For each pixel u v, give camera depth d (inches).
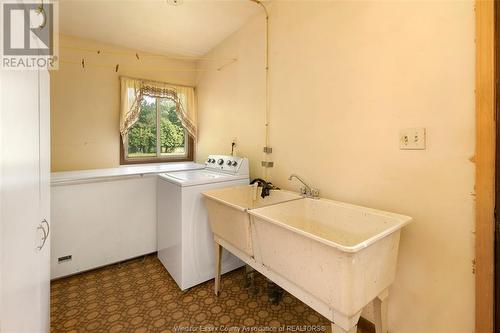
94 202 92.7
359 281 41.6
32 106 39.7
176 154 138.9
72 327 65.7
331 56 68.4
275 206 64.6
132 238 101.1
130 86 118.6
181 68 133.9
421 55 51.3
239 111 104.7
